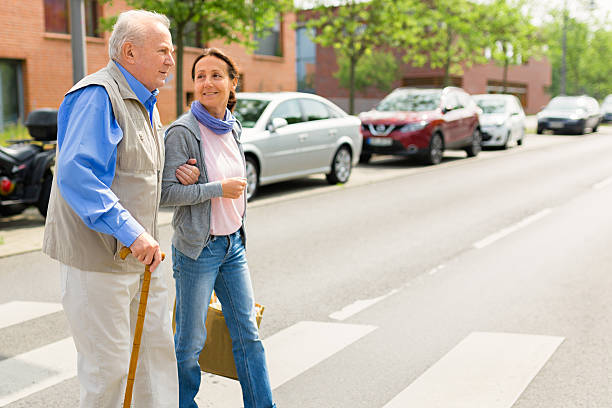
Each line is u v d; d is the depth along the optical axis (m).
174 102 22.17
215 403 3.65
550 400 3.72
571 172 15.08
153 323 2.91
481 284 6.12
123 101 2.67
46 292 5.80
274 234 8.30
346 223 9.03
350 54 23.48
